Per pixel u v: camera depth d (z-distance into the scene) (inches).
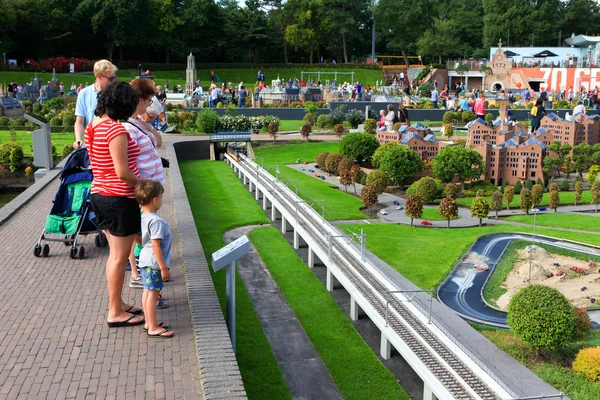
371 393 407.2
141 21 3260.3
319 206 957.8
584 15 3853.3
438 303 579.8
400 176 1132.5
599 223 901.8
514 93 2888.8
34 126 1545.3
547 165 1178.6
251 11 3905.0
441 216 935.0
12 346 282.8
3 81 2598.4
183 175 1198.3
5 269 394.9
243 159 1190.9
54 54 3339.1
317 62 4315.9
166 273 283.9
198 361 269.4
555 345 450.0
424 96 2669.8
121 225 285.3
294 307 550.6
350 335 496.4
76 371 260.8
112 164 278.7
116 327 305.1
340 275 541.0
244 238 330.3
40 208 592.4
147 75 2082.9
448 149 1144.2
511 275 681.6
